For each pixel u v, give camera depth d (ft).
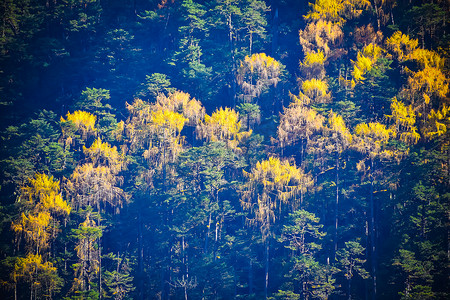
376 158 461.78
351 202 468.75
